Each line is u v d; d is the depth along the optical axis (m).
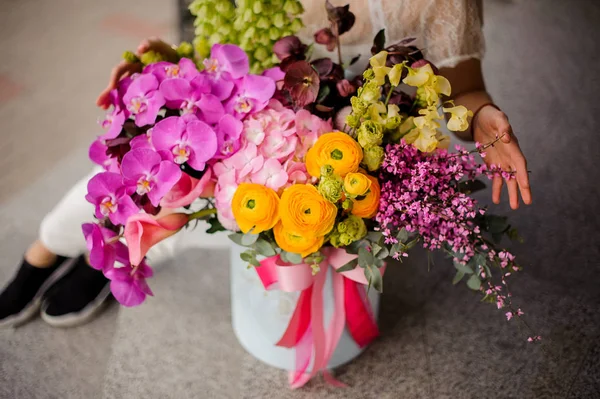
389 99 0.85
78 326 1.41
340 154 0.76
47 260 1.41
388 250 0.90
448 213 0.81
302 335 1.12
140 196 0.81
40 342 1.38
